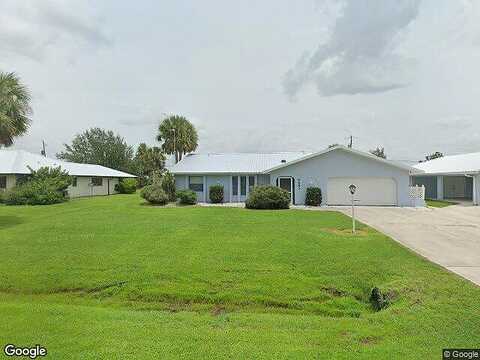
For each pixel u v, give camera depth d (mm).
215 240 11742
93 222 15883
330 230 13750
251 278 8336
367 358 4469
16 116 16578
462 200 31375
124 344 4930
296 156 32750
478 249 10664
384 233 13359
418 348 4742
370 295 7609
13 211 21906
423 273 8070
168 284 8188
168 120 42156
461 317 5738
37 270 9078
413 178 36625
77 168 39781
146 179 53594
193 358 4512
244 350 4738
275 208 22422
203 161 32344
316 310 7172
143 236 12500
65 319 5945
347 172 26203
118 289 8102
